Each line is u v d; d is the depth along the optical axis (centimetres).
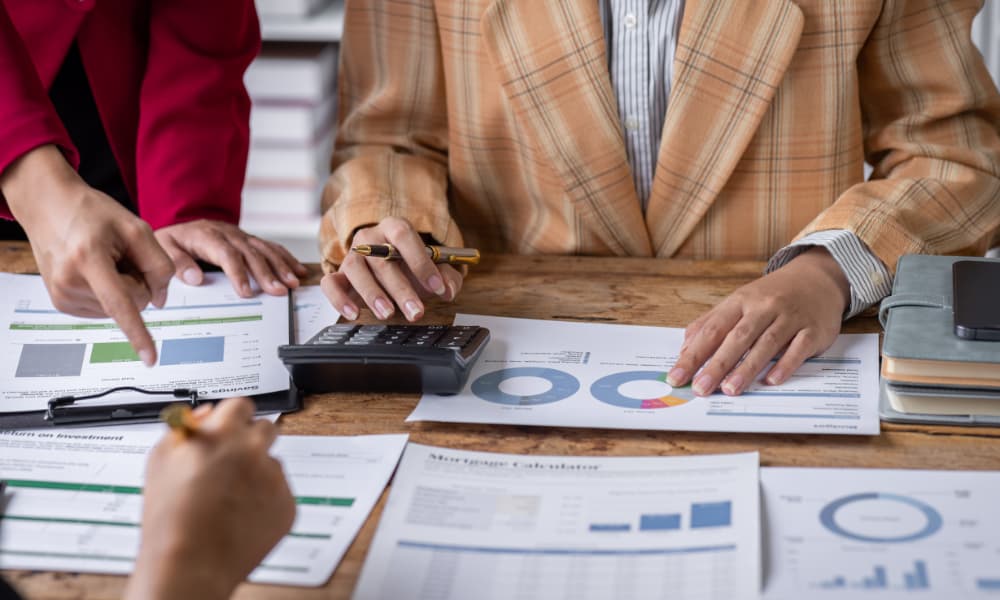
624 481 71
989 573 60
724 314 89
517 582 61
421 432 79
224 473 57
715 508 67
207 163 119
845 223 97
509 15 113
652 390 84
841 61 112
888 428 77
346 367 85
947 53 112
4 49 87
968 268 88
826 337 89
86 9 115
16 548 66
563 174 116
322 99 258
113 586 63
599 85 113
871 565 61
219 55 122
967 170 107
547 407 82
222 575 54
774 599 59
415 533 66
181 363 92
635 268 111
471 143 122
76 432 81
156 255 81
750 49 109
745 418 79
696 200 116
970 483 69
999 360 75
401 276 99
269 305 103
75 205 81
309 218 263
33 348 94
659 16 115
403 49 124
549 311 100
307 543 66
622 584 61
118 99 124
